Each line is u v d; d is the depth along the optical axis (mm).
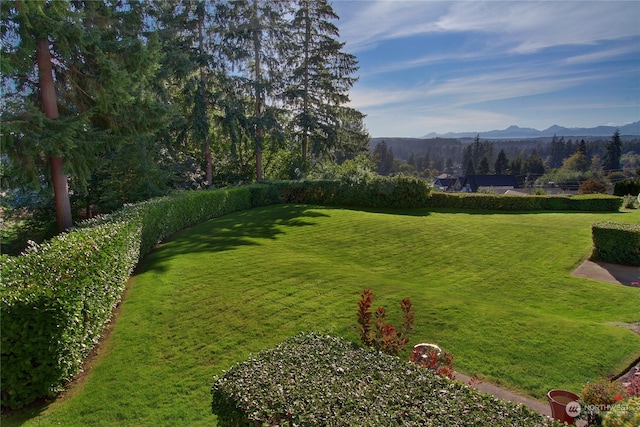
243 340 4789
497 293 6910
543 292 6953
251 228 11984
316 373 2438
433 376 2477
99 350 4594
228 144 22688
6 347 3408
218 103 18406
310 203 19469
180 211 11555
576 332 4965
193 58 17250
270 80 20750
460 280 7621
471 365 4301
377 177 18641
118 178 14188
